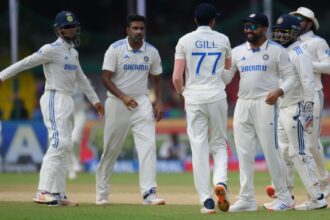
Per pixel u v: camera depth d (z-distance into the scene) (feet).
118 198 140.05
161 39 323.37
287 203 116.67
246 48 115.14
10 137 226.38
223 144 114.32
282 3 348.18
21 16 314.76
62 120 123.13
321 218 103.71
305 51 115.55
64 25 122.93
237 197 139.74
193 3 367.04
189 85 113.60
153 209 116.98
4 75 122.72
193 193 150.20
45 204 124.57
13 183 179.52
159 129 225.35
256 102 114.42
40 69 278.67
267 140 114.73
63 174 123.75
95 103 129.59
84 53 327.26
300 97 116.06
